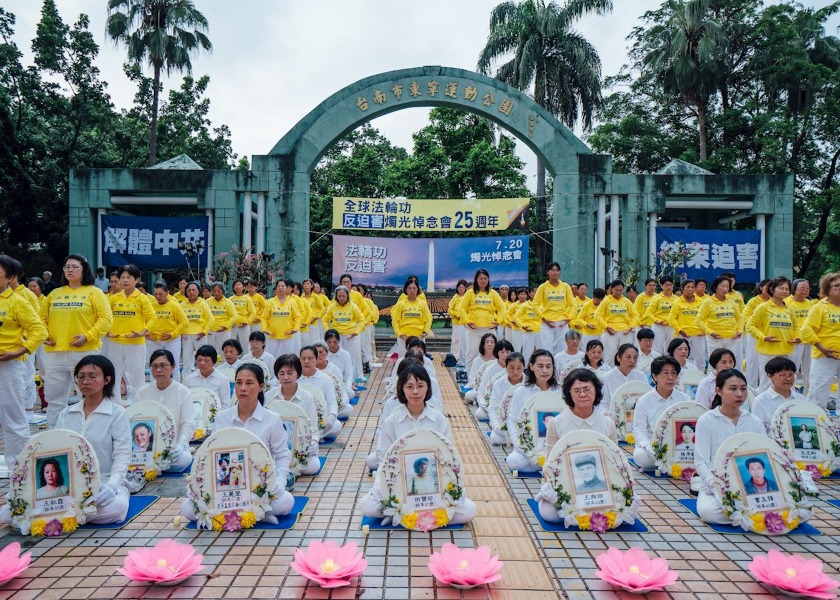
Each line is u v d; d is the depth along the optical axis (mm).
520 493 5203
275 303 10781
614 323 11023
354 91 16156
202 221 15992
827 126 22375
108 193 15812
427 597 3426
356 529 4387
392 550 4027
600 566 3619
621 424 6617
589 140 25750
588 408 4801
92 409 4672
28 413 8383
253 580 3605
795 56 21828
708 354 10883
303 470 5570
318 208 24984
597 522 4344
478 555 3674
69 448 4336
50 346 6250
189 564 3621
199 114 27375
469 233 23188
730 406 4812
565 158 16094
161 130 26203
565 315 10914
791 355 8625
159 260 15922
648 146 24250
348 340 11055
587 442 4480
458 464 4457
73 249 15742
